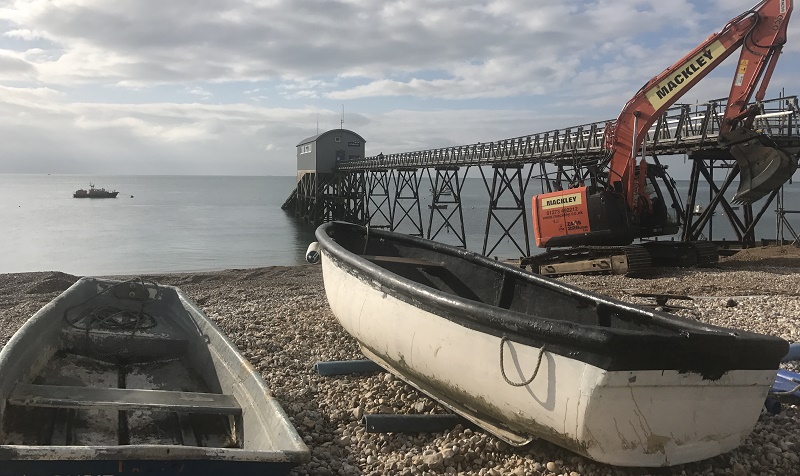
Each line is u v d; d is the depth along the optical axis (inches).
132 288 311.9
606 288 508.4
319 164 2201.0
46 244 1453.0
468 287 283.1
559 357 154.2
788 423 202.2
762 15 561.9
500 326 167.5
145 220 2239.2
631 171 601.0
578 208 610.2
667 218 626.2
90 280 307.3
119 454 132.0
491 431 186.7
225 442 198.2
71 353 258.7
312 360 285.1
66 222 2096.5
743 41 570.6
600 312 205.3
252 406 187.3
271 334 336.8
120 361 265.3
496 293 267.4
